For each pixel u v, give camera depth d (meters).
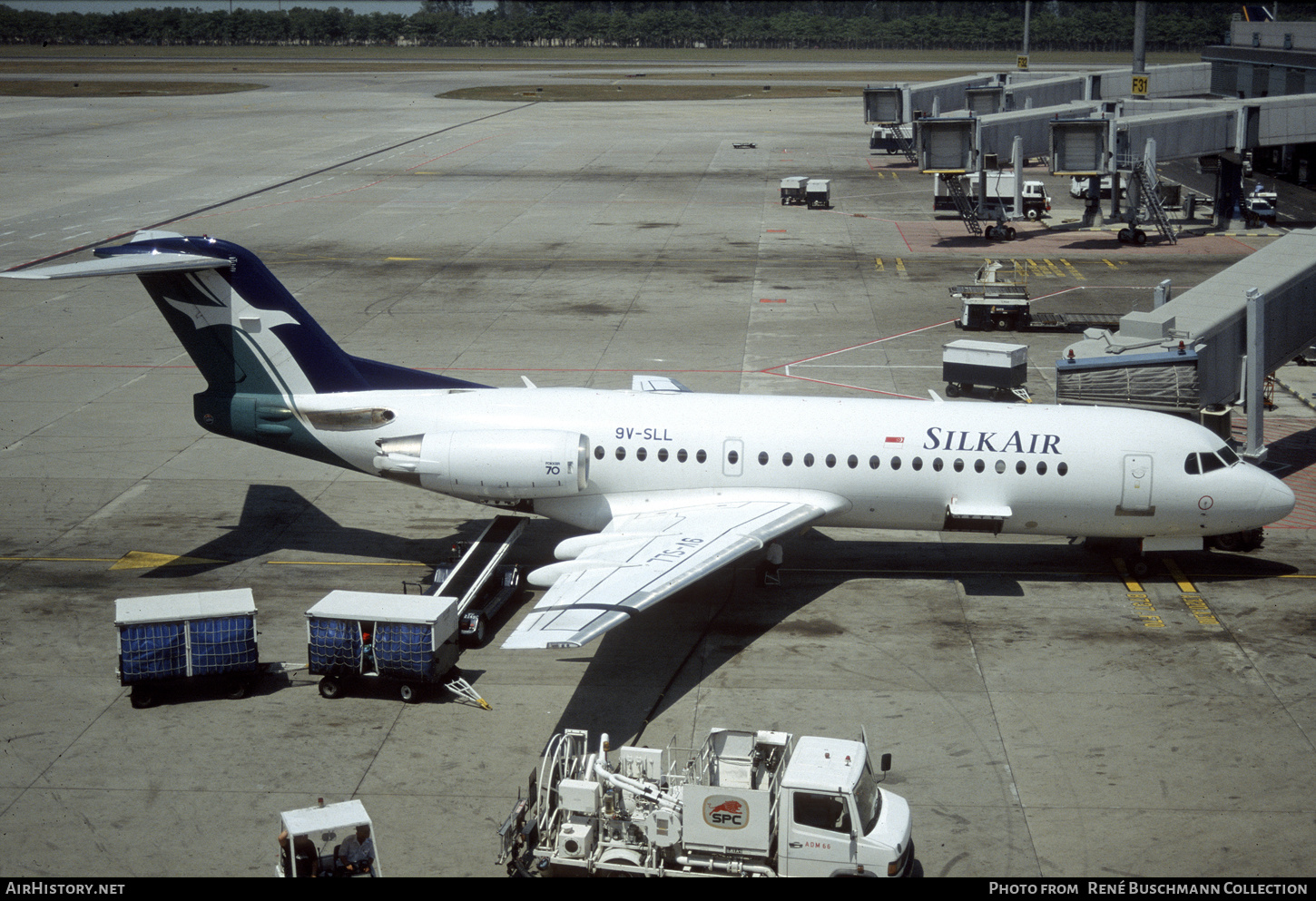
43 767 23.03
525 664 27.52
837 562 33.69
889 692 25.94
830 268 73.19
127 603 25.86
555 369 51.34
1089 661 27.30
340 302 64.06
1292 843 20.48
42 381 50.16
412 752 23.62
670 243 80.88
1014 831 20.91
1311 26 96.50
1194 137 81.56
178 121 155.25
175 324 32.25
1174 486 30.64
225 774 22.80
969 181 89.50
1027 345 55.00
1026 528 31.70
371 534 35.47
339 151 127.81
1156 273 70.75
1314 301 42.84
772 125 153.62
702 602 30.92
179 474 40.12
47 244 78.19
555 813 20.12
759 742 20.58
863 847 18.56
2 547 33.97
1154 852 20.28
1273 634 28.56
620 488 32.03
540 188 104.56
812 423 31.55
